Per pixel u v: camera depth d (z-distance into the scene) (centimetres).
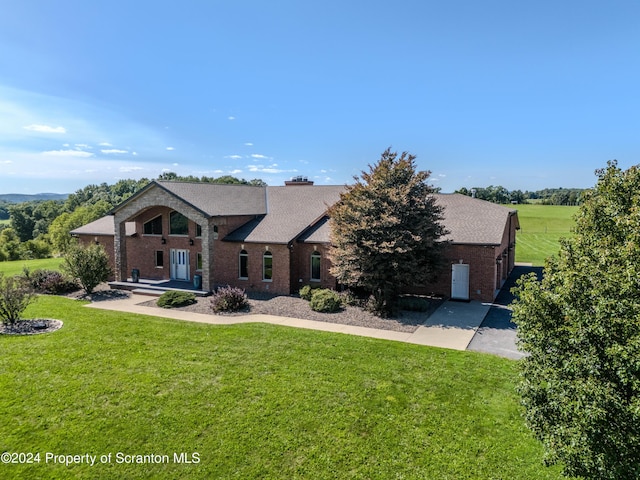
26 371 1238
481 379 1193
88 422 957
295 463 814
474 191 3269
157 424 948
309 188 3259
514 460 818
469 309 2105
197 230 2794
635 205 680
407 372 1247
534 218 7506
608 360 579
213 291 2528
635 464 556
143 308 2147
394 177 2011
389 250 1853
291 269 2492
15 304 1727
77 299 2397
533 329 696
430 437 899
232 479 768
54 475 777
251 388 1130
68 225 6531
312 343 1523
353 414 995
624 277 577
